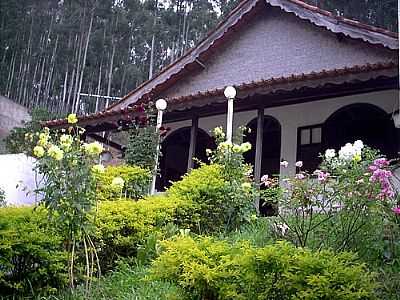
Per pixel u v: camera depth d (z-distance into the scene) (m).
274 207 6.11
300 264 3.16
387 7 19.50
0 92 30.17
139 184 7.55
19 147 15.51
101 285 4.97
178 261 3.54
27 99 31.28
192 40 35.53
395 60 9.55
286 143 10.43
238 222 6.69
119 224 5.72
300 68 10.93
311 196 4.99
